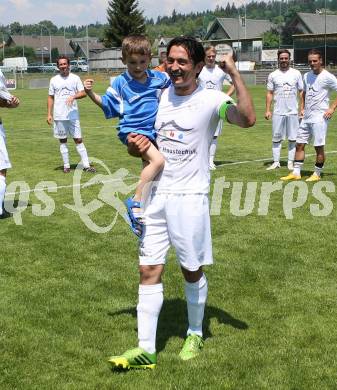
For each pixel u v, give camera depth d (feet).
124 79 13.60
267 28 272.10
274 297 16.76
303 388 12.01
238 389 11.98
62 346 13.84
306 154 42.65
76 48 349.20
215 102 12.46
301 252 20.77
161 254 13.01
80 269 19.21
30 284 17.87
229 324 15.01
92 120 72.59
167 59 12.46
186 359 13.24
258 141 50.93
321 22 239.50
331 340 14.10
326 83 31.53
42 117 75.77
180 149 12.63
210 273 18.66
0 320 15.23
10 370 12.74
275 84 35.55
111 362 12.58
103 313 15.71
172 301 16.53
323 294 16.98
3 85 24.91
